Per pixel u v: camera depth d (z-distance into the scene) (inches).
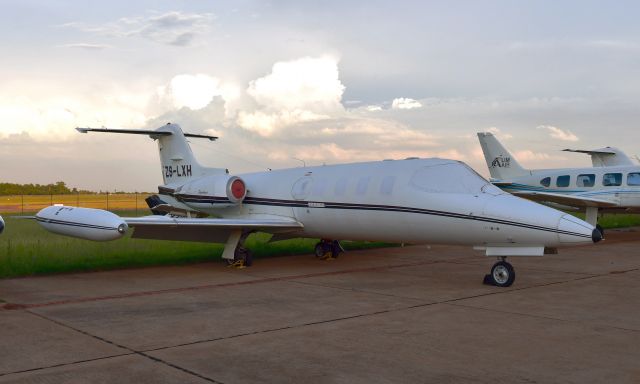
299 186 564.4
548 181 978.1
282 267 533.3
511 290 398.6
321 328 282.7
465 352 239.3
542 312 321.1
